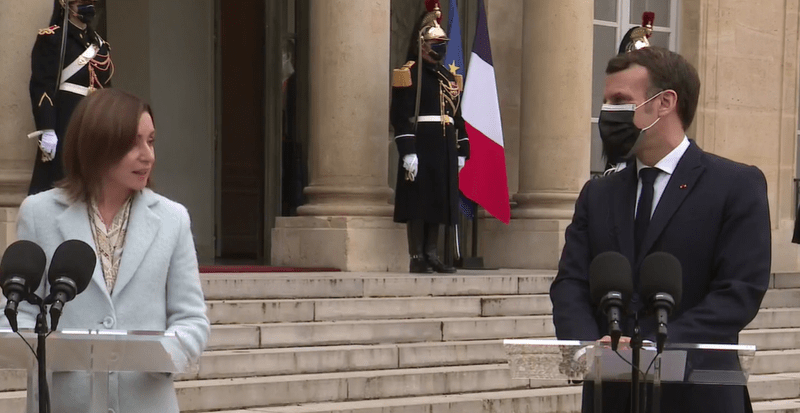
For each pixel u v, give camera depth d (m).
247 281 11.71
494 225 16.59
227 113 17.19
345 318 11.91
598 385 4.48
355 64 14.47
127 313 4.61
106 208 4.74
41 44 11.26
